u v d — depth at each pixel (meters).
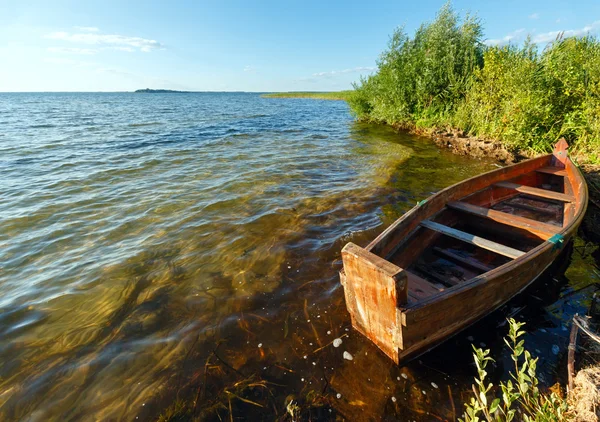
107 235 5.38
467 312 2.88
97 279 4.16
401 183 8.12
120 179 8.54
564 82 9.44
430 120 15.39
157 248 4.92
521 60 10.70
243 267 4.38
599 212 5.77
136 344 3.11
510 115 10.49
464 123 13.23
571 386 2.36
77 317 3.50
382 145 13.54
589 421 2.00
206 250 4.84
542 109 9.58
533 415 2.14
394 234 3.55
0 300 3.78
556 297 3.60
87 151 12.13
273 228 5.52
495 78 11.75
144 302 3.72
